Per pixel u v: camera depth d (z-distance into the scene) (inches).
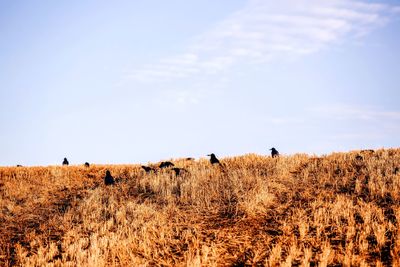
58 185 632.4
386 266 303.0
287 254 336.2
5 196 575.2
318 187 517.0
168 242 386.0
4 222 476.7
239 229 399.2
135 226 425.1
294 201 472.4
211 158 687.1
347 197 465.7
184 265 332.2
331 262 315.3
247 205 446.9
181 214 456.4
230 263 333.1
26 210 518.0
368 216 387.2
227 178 581.9
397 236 339.0
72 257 363.6
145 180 605.0
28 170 714.2
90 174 698.8
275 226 399.9
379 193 459.8
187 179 585.9
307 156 713.0
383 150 703.1
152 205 496.7
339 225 384.2
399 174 512.4
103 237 394.3
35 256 366.9
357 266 304.2
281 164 628.4
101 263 340.5
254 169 623.5
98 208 496.4
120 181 636.7
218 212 452.1
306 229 382.3
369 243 343.6
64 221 460.1
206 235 391.9
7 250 390.6
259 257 338.3
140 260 348.5
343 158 650.2
